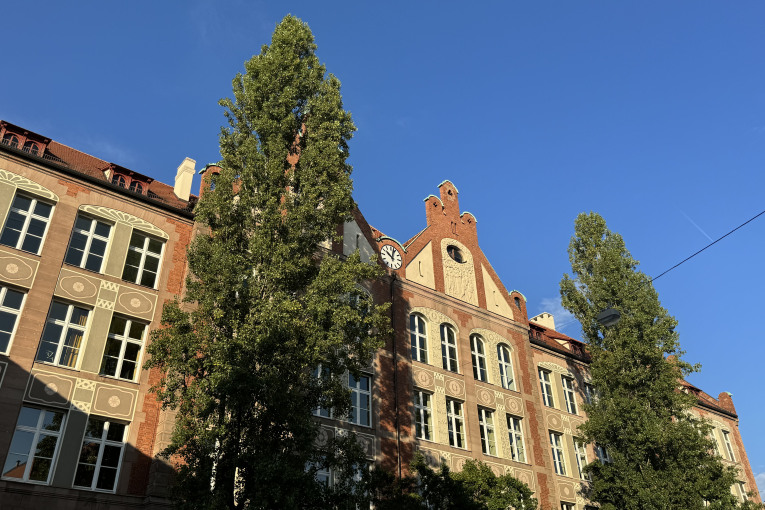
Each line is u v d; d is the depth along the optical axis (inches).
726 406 2089.1
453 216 1496.1
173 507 701.3
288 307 772.0
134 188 1036.5
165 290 967.0
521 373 1393.9
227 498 685.9
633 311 1358.3
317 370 1061.1
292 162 1210.6
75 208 938.7
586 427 1268.5
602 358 1330.0
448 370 1258.6
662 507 1133.7
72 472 785.6
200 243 850.1
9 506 729.0
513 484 916.0
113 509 791.1
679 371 1277.1
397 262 1306.6
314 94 1012.5
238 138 947.3
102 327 887.1
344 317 810.2
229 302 794.2
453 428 1210.0
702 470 1187.3
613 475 1226.0
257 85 965.8
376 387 1125.7
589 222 1541.6
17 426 777.6
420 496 869.8
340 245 1229.7
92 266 927.0
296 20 1067.9
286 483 669.9
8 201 885.2
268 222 847.7
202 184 1095.6
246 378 697.6
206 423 715.4
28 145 956.0
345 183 928.3
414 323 1268.5
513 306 1488.7
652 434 1181.7
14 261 853.2
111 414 844.0
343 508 703.7
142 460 838.5
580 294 1457.9
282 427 729.6
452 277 1392.7
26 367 804.6
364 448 1051.3
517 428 1323.8
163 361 757.3
